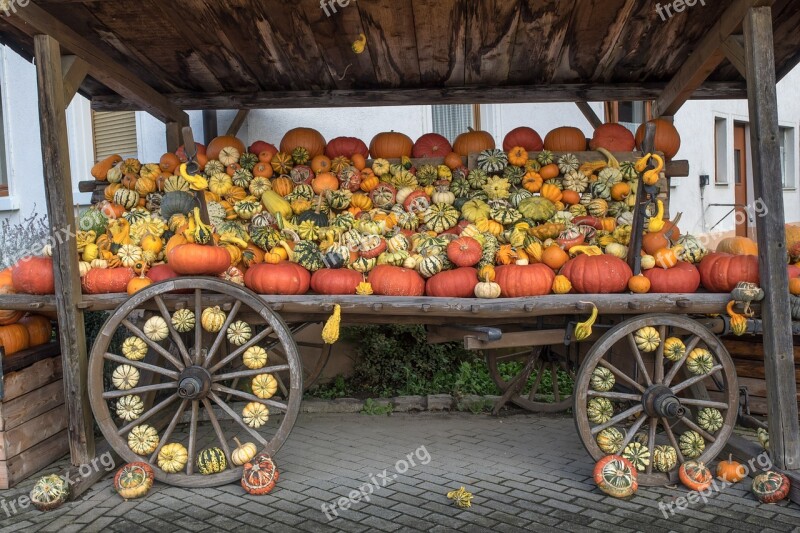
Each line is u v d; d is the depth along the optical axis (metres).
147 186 5.61
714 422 4.10
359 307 4.09
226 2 4.48
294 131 6.10
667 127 5.75
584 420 4.01
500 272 4.19
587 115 6.44
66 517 3.77
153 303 4.20
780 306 3.93
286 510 3.83
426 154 6.08
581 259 4.20
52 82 4.14
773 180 3.91
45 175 4.13
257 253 4.65
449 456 4.75
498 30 4.98
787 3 4.50
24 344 4.56
